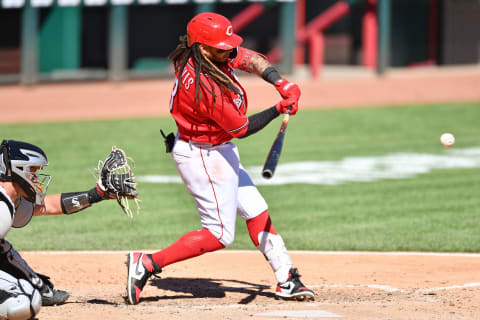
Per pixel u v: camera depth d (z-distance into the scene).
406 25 121.56
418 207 35.91
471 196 38.59
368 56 121.44
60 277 23.08
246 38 121.06
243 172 19.23
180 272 23.64
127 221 33.31
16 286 14.71
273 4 99.94
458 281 21.75
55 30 98.00
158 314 16.44
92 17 99.19
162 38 104.88
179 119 17.58
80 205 17.16
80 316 16.14
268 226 19.09
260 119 17.62
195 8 102.88
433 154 53.78
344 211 35.22
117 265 24.88
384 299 18.94
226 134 17.72
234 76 17.61
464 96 86.56
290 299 19.05
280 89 17.83
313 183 42.94
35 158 15.51
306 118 72.81
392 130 65.62
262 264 25.06
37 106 79.44
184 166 17.84
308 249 27.70
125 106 80.19
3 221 14.93
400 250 27.41
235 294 20.16
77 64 99.75
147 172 46.56
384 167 48.47
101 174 16.98
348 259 25.66
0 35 92.94
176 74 17.41
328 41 129.00
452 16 120.69
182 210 35.75
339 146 57.53
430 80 98.62
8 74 93.06
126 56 101.19
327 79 100.31
